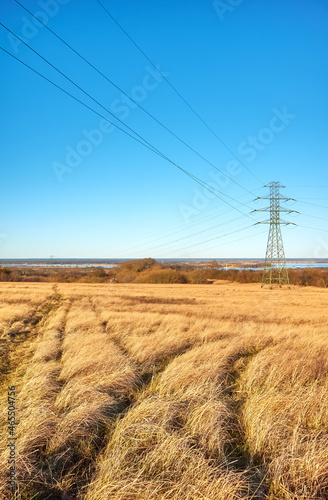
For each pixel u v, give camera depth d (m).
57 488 3.45
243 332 13.62
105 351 8.85
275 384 6.36
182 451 3.85
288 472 3.61
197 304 28.94
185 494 3.18
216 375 7.00
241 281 77.62
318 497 3.31
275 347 10.09
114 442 4.22
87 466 3.93
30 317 18.31
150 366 8.45
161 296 35.56
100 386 6.25
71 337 11.25
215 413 4.87
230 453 4.04
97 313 20.41
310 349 9.90
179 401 5.44
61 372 7.27
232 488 3.19
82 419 4.71
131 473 3.48
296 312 23.55
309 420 4.96
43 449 4.25
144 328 13.79
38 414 4.78
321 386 6.00
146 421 4.58
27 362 8.70
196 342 11.59
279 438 4.30
